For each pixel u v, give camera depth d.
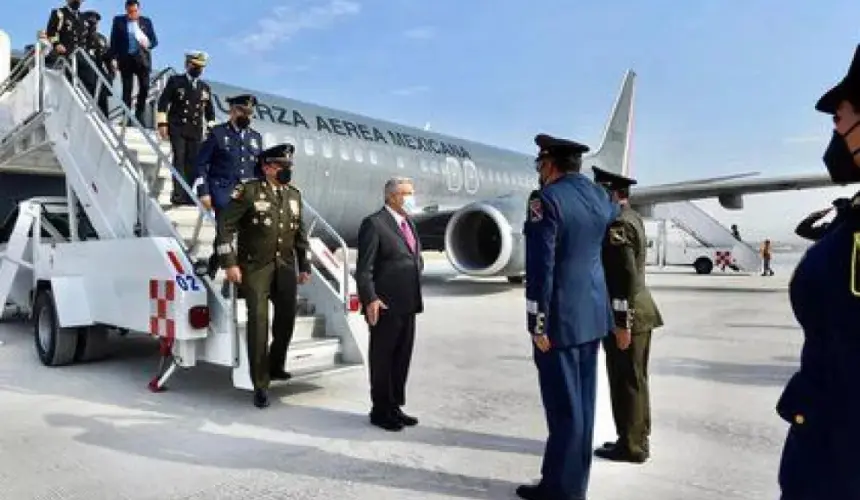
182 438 4.38
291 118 12.86
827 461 1.60
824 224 1.84
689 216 31.67
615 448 4.12
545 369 3.41
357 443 4.34
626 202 4.11
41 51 7.58
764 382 6.20
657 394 5.73
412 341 4.88
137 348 7.52
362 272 4.61
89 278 6.32
